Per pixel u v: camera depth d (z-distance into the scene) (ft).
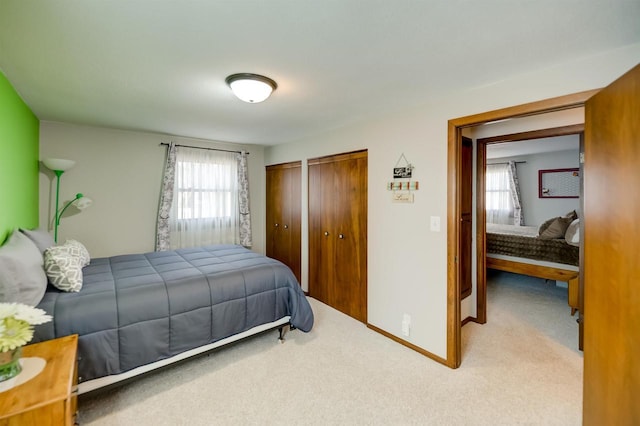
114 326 6.10
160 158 12.75
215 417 5.93
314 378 7.20
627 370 4.17
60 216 10.65
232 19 4.32
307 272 13.17
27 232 7.23
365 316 10.32
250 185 15.53
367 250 10.11
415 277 8.48
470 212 10.41
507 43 5.03
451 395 6.57
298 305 8.79
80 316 5.80
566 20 4.34
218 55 5.44
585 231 5.29
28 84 6.85
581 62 5.56
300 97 7.74
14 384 3.97
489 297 13.01
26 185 8.41
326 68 5.99
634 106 4.01
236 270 8.43
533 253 12.69
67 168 9.88
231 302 7.80
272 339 9.17
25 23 4.38
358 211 10.53
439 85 6.91
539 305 12.07
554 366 7.68
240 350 8.50
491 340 9.11
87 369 5.74
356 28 4.57
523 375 7.30
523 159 20.65
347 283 11.08
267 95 6.79
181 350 6.94
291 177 13.98
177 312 6.93
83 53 5.36
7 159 6.63
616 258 4.40
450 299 7.64
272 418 5.91
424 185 8.20
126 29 4.57
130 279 7.39
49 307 5.69
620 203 4.32
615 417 4.43
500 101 6.63
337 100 7.96
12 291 5.24
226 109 8.83
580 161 8.52
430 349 8.12
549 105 5.94
